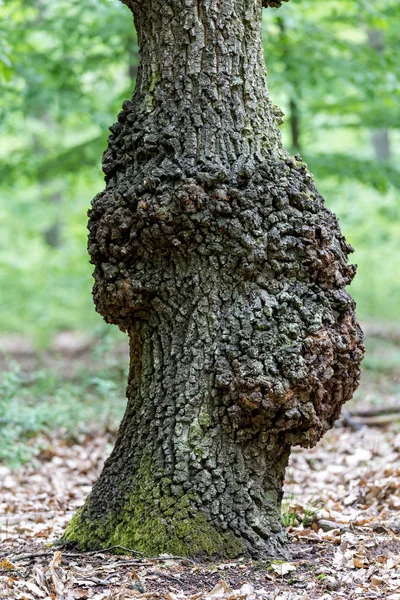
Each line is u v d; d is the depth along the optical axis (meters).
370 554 3.82
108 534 3.76
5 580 3.41
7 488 6.27
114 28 10.62
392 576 3.50
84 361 12.69
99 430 8.13
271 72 10.71
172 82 3.83
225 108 3.80
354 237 17.84
